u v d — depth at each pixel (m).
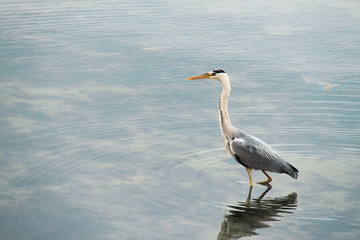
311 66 19.69
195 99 16.94
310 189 11.60
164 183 11.72
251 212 10.55
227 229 9.86
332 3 29.97
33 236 9.57
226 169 12.61
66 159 12.77
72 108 16.05
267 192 11.50
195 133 14.53
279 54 21.00
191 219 10.26
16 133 14.16
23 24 25.08
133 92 17.41
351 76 18.58
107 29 24.31
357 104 16.23
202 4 29.52
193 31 24.02
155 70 19.34
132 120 15.30
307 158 13.15
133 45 22.06
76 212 10.45
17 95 16.95
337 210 10.59
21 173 11.99
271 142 14.00
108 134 14.35
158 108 16.17
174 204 10.81
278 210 10.62
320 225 10.02
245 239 9.57
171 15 26.88
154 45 22.06
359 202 10.91
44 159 12.73
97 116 15.53
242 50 21.45
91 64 19.91
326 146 13.73
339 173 12.33
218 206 10.78
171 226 9.98
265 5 29.44
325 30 24.19
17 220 10.09
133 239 9.52
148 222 10.12
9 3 29.86
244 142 12.13
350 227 9.91
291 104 16.39
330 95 16.97
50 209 10.53
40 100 16.62
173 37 23.16
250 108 16.14
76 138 14.02
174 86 17.94
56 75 18.83
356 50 21.36
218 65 19.73
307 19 26.20
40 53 21.02
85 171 12.22
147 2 30.08
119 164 12.62
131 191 11.33
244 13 27.41
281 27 24.75
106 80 18.38
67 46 21.92
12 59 20.28
